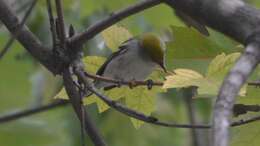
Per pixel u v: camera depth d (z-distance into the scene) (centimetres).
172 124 686
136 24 1394
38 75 1609
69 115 1529
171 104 1628
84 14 1438
